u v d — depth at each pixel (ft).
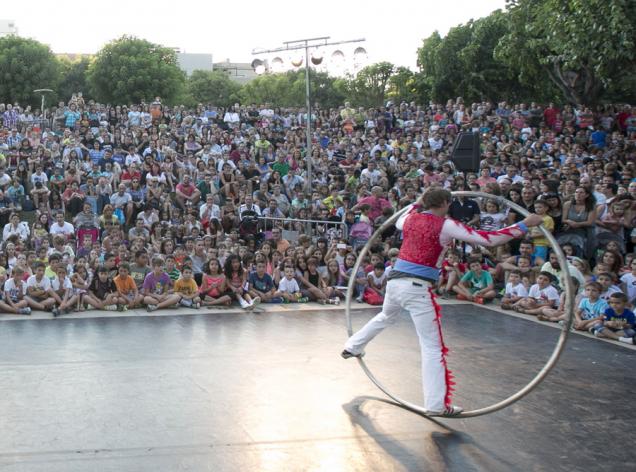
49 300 27.43
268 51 46.57
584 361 21.42
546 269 29.91
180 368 19.13
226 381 17.94
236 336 23.54
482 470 12.64
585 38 46.62
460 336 24.49
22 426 14.29
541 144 57.98
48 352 20.67
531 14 65.62
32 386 17.13
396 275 15.71
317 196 45.09
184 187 45.93
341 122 67.72
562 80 69.00
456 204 34.91
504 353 22.15
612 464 13.15
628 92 81.46
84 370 18.72
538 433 14.73
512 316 28.27
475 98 88.53
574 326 26.09
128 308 28.50
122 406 15.70
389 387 17.79
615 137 61.52
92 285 28.60
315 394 17.01
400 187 44.45
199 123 62.80
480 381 18.79
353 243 38.45
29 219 43.11
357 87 134.82
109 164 47.73
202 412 15.40
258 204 44.19
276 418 15.12
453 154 38.40
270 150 54.80
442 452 13.44
